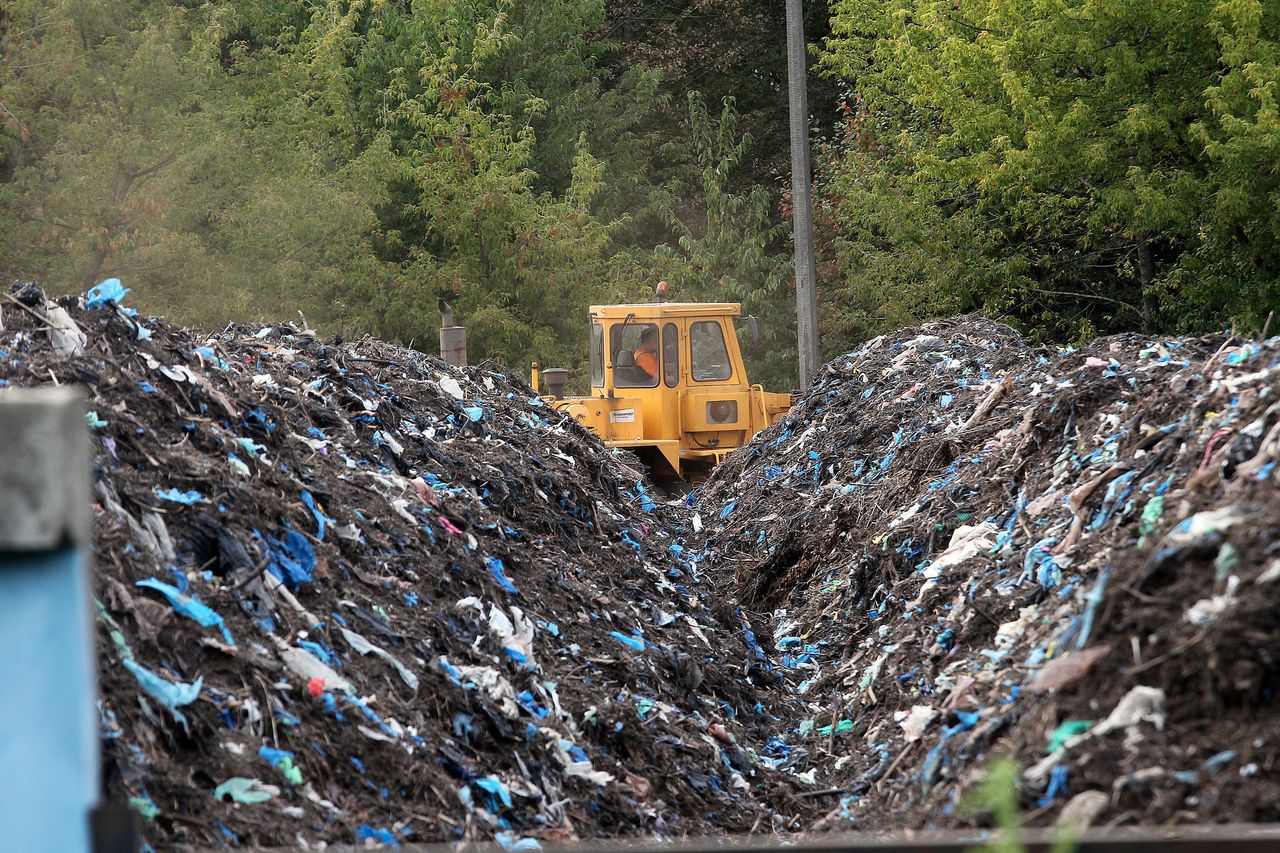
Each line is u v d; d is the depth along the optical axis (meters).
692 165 133.88
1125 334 41.78
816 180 118.56
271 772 18.69
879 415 52.50
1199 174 73.94
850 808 25.34
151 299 79.31
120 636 18.62
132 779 16.55
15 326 25.42
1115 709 17.89
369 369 40.12
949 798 20.17
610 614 33.25
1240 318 73.75
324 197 89.62
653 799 25.30
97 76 76.38
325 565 24.92
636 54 141.25
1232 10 64.44
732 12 141.62
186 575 21.52
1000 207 97.06
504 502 35.88
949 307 97.38
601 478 47.25
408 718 22.33
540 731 24.25
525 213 104.31
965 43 78.31
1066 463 32.97
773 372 115.44
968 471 38.75
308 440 30.16
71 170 75.00
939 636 29.97
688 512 59.31
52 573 9.16
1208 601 18.11
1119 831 14.61
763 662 38.00
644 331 67.25
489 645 26.39
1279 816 14.95
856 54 106.50
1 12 78.62
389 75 116.56
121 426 23.62
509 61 126.00
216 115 84.12
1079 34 72.44
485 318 99.44
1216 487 21.81
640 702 28.64
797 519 48.25
